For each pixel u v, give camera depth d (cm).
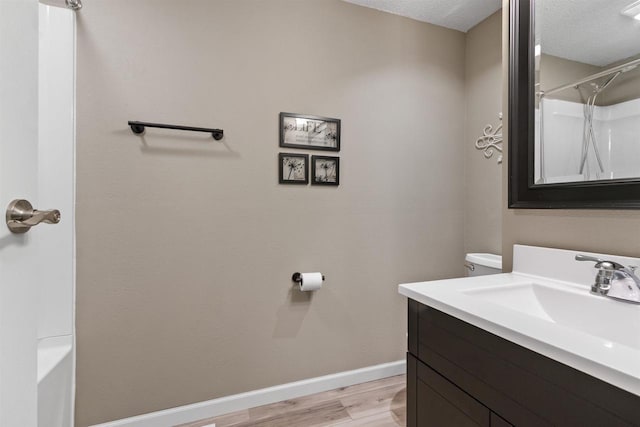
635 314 78
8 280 54
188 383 149
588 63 102
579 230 100
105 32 134
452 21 198
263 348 163
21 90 57
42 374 108
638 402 47
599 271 89
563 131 107
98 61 133
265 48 161
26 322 59
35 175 62
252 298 160
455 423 83
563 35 108
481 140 198
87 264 133
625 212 88
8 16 54
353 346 183
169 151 145
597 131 99
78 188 132
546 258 108
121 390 139
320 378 175
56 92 126
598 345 58
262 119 161
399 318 194
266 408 159
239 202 157
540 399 61
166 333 145
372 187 186
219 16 152
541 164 113
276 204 164
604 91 98
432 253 202
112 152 136
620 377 48
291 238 168
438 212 204
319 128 172
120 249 138
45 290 125
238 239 157
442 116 204
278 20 163
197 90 149
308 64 170
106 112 135
